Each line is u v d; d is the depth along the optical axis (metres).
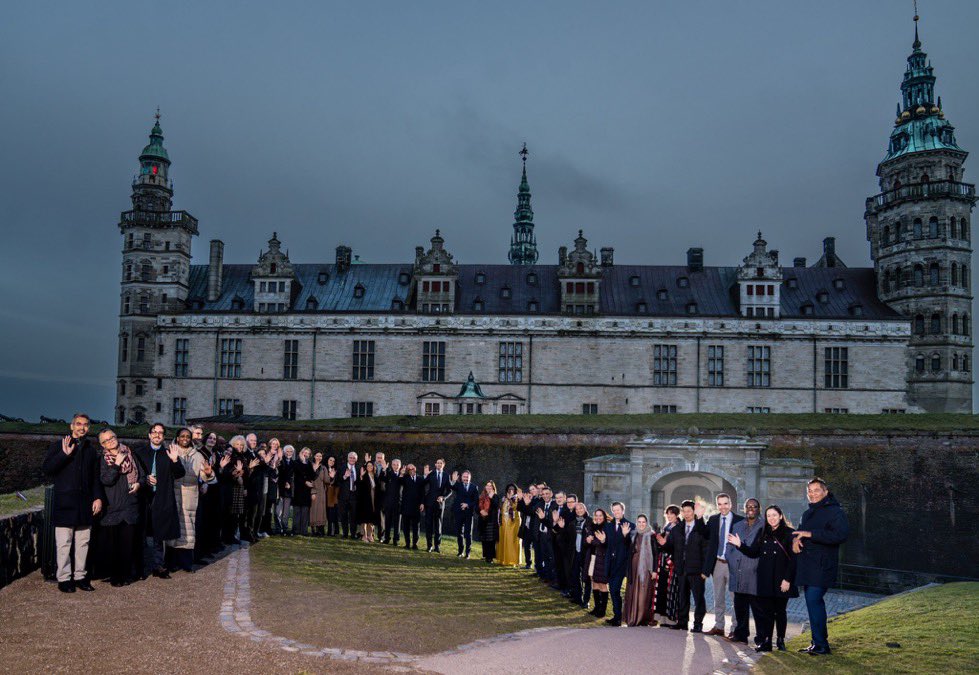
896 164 68.88
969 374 65.75
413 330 67.19
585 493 40.25
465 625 14.59
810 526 14.48
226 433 52.22
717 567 17.16
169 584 15.47
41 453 50.38
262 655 11.16
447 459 47.84
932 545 40.47
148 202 71.38
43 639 11.27
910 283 66.88
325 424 50.50
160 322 68.56
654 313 67.19
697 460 38.81
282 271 69.25
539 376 66.44
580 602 20.53
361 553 22.67
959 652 13.52
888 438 42.69
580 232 69.12
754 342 66.12
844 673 12.40
